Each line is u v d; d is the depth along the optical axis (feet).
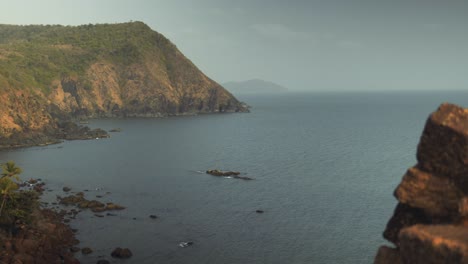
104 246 213.25
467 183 68.59
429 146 73.67
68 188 321.73
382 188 333.42
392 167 421.18
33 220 216.95
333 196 309.01
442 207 70.13
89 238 223.71
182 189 328.29
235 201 294.46
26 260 180.86
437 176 72.49
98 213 265.54
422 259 61.11
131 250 209.05
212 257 202.18
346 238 226.58
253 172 394.73
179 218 257.55
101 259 197.77
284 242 220.64
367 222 251.60
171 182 351.87
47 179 359.05
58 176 371.15
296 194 313.94
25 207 219.00
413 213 75.56
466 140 68.90
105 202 290.97
